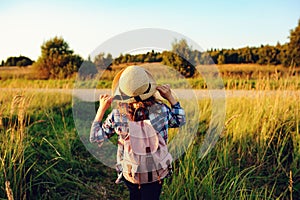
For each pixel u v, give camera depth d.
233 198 3.44
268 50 20.59
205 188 3.47
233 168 4.04
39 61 21.14
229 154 4.31
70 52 20.84
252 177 3.89
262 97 5.46
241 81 6.50
